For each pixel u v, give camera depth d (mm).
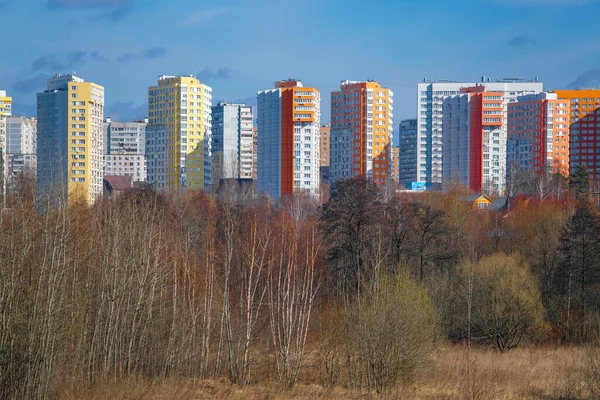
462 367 49750
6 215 41656
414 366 42031
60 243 38344
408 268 60875
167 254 54906
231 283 55500
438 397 39812
